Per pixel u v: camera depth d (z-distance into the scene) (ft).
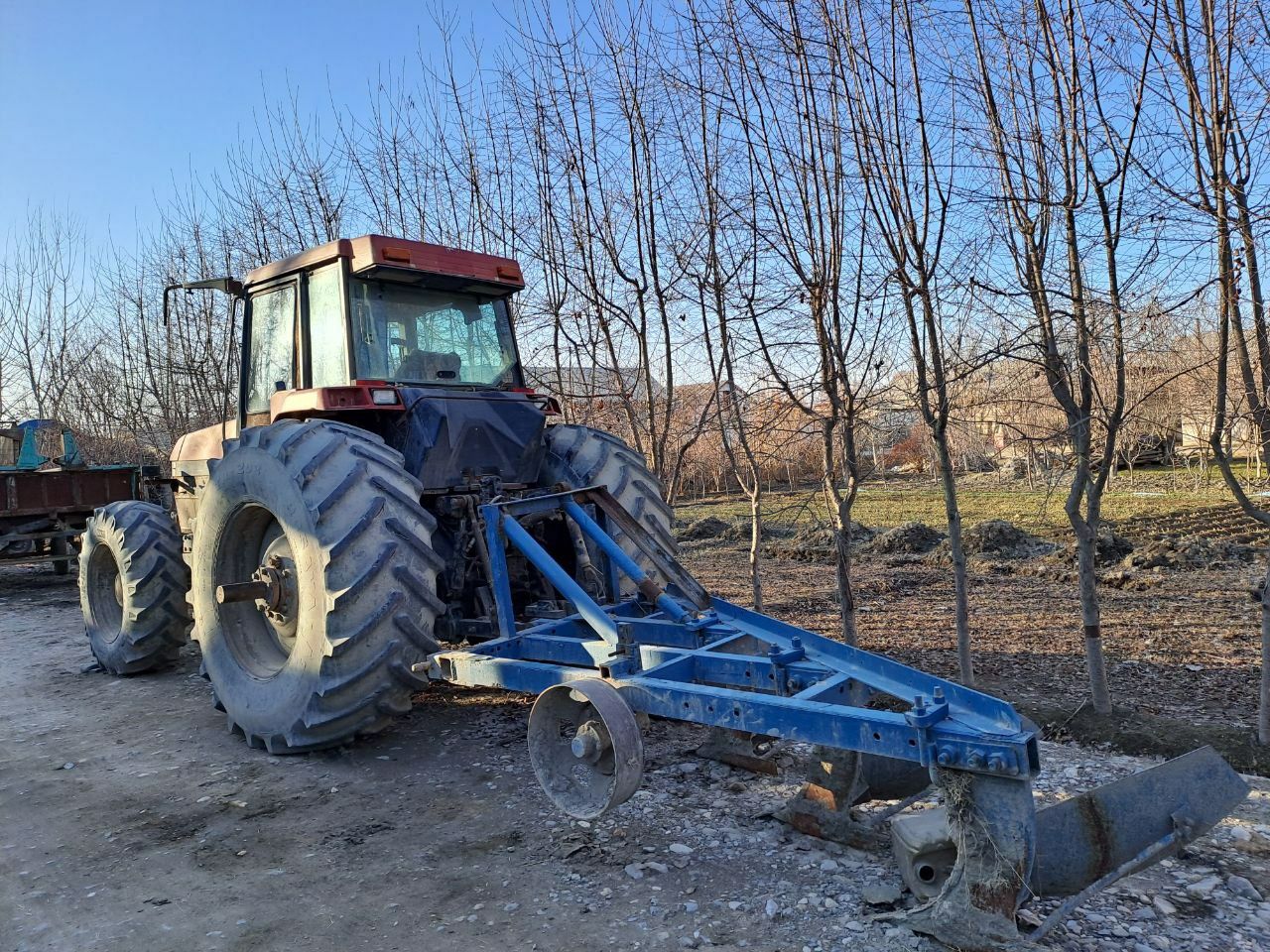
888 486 64.13
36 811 12.10
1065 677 16.14
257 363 17.21
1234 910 8.45
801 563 32.19
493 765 13.12
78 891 9.81
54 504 32.35
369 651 12.32
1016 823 7.62
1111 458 13.10
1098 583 25.45
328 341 15.19
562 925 8.64
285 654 14.64
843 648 10.52
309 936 8.66
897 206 12.97
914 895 8.57
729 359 16.06
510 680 11.23
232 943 8.60
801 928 8.38
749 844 10.18
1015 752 7.49
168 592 19.13
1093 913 8.43
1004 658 17.61
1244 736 12.50
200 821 11.53
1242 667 16.43
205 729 15.48
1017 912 8.00
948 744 7.85
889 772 10.32
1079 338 12.60
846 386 14.39
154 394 41.60
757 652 11.64
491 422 14.83
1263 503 45.44
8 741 15.30
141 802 12.24
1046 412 15.62
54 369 52.21
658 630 12.67
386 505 12.66
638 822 10.87
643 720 10.00
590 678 10.00
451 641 15.19
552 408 16.93
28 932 8.98
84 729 15.84
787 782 11.96
